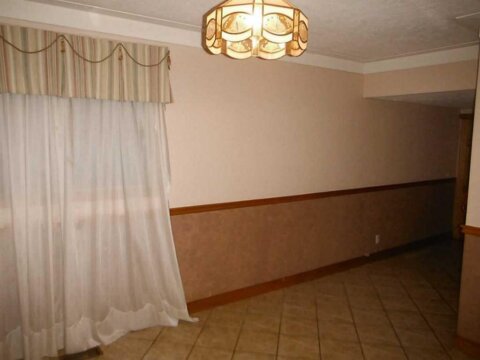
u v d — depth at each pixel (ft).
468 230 8.61
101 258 8.93
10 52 7.18
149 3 7.86
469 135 18.45
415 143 16.53
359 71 13.82
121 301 9.32
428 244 17.85
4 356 7.96
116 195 9.02
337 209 13.78
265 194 11.86
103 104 8.61
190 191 10.28
